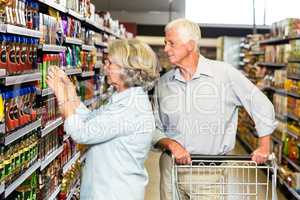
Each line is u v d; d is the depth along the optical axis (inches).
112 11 616.7
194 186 104.1
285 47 246.8
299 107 218.7
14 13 87.4
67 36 142.0
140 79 87.1
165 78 112.7
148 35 628.1
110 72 87.1
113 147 86.6
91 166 88.5
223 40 506.9
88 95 188.1
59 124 123.2
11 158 84.5
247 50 400.8
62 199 134.4
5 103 82.5
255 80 341.7
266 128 107.4
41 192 110.1
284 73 249.0
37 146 103.4
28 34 92.6
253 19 526.6
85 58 177.3
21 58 92.7
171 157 103.5
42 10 121.2
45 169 115.3
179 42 104.6
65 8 133.2
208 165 99.1
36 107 106.2
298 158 214.4
